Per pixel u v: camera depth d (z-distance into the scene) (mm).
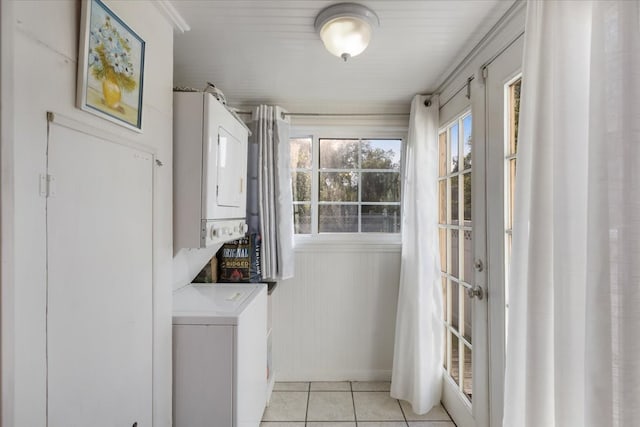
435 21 1356
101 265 898
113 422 956
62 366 763
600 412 684
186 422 1360
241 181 1815
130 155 1039
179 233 1364
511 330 1010
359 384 2402
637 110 654
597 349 693
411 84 2033
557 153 836
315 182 2521
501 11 1291
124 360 1011
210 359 1360
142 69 1091
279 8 1279
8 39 510
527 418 894
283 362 2449
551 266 887
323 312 2447
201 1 1224
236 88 2098
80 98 803
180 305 1511
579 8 831
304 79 1967
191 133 1366
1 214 499
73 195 792
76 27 798
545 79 896
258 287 1869
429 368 2051
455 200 1976
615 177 677
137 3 1083
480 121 1586
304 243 2451
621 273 666
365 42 1377
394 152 2533
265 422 1964
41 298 704
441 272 2143
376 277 2451
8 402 531
